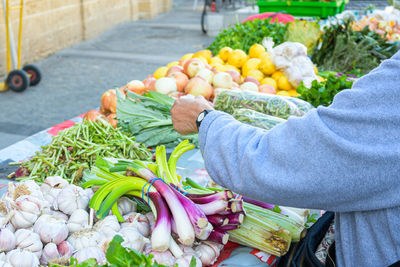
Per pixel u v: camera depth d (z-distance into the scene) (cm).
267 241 146
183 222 135
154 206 144
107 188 148
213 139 119
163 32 1062
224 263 146
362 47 374
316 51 404
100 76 677
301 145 99
